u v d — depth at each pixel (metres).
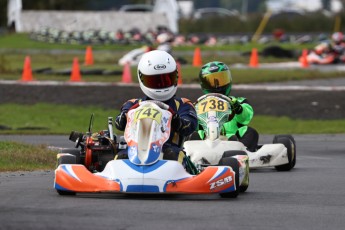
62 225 26.23
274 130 79.06
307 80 124.00
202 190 32.12
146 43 190.50
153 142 32.91
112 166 32.53
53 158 51.34
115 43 192.25
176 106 35.78
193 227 26.59
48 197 32.81
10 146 53.16
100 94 98.06
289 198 34.84
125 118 35.28
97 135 36.84
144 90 35.53
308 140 71.19
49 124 80.94
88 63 146.88
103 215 28.30
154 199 32.69
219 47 189.12
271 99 95.56
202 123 45.59
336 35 169.50
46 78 117.44
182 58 152.25
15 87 102.31
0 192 34.50
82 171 32.75
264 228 26.94
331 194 36.62
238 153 37.06
